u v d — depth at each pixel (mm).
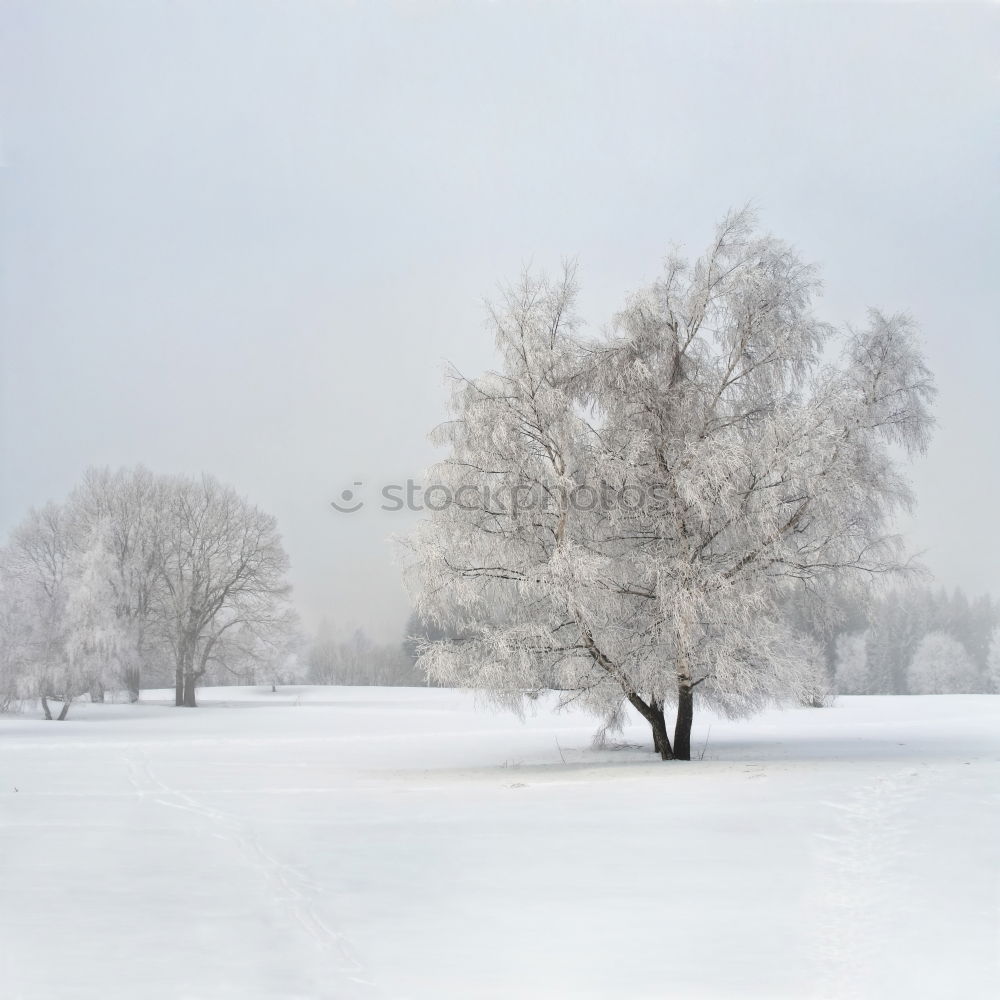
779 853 9531
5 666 47094
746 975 6312
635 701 21531
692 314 21328
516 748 27719
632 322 21438
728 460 18984
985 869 8539
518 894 8336
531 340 20641
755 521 19531
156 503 63406
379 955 6828
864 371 20266
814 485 18906
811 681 20812
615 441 20875
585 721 41125
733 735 30375
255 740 32219
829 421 19031
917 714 41375
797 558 20016
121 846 10727
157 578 62188
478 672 20125
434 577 20156
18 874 9281
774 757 21297
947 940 6805
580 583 18969
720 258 21281
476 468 20328
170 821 12648
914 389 20438
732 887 8359
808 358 20922
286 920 7684
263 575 63531
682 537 20188
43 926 7527
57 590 49906
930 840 9703
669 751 21391
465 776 18672
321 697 70188
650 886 8469
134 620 56156
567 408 20438
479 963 6645
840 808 11789
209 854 10219
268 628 64688
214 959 6758
